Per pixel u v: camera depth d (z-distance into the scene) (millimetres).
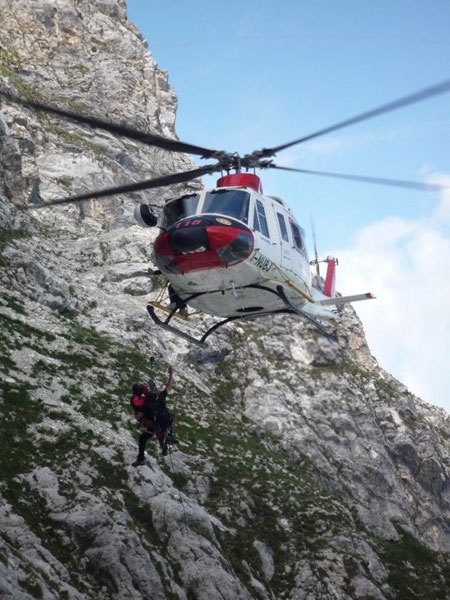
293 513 59688
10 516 39125
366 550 57969
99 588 39188
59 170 118375
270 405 88812
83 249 102500
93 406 57438
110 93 146625
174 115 163625
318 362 103562
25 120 121500
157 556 42500
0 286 73625
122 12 174875
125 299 94000
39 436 48656
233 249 29016
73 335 71625
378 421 101688
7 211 91062
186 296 31609
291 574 53062
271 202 31438
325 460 86188
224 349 94000
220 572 44281
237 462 64812
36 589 33562
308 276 33719
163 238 29469
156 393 28531
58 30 154750
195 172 31188
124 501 45906
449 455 109812
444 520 97062
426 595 57406
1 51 142125
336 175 27047
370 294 32656
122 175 128625
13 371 57000
